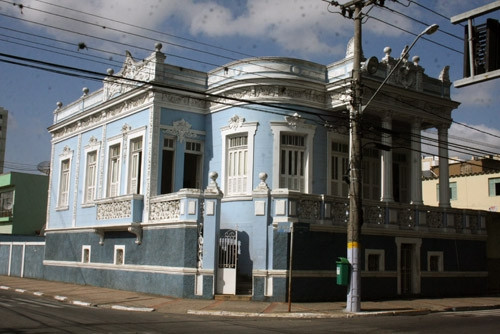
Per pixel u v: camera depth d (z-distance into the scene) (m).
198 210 20.45
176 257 20.52
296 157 23.61
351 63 23.38
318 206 20.41
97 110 27.94
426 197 39.16
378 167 26.39
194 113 24.95
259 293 19.28
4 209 45.47
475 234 25.83
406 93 24.22
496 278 27.53
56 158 32.75
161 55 23.95
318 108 23.98
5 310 15.23
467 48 9.05
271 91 23.34
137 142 25.08
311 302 19.50
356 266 17.27
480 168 39.28
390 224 22.52
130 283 23.22
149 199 22.86
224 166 23.84
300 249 19.70
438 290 23.98
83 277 27.09
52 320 13.29
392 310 17.88
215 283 19.95
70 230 29.03
